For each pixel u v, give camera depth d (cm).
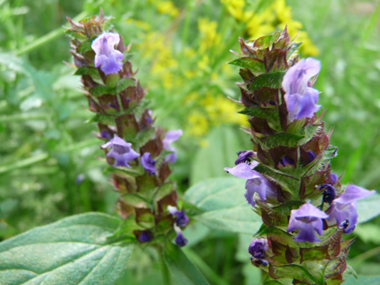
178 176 21
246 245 16
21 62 15
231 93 18
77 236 9
